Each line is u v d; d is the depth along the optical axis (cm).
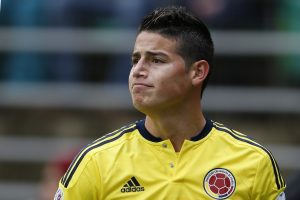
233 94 2825
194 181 1334
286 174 2812
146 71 1324
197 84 1356
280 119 2827
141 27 1351
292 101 2811
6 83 2831
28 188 2856
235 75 2819
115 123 2811
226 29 2791
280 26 2792
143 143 1360
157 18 1337
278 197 1374
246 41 2795
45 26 2808
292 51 2792
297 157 2812
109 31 2784
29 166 2883
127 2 2770
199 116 1373
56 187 2228
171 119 1351
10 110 2884
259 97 2819
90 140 2830
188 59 1344
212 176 1341
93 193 1336
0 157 2884
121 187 1330
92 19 2794
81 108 2827
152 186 1330
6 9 2805
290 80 2811
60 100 2825
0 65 2820
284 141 2819
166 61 1324
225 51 2800
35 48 2808
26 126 2908
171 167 1342
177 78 1330
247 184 1344
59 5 2794
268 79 2819
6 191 2853
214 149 1363
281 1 2778
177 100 1338
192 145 1357
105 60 2797
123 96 2800
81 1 2783
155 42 1323
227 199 1330
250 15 2783
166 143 1352
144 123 1380
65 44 2802
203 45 1366
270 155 1379
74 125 2844
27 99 2831
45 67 2819
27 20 2808
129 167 1338
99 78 2812
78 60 2805
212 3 2766
